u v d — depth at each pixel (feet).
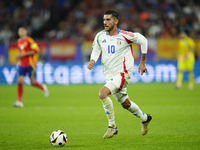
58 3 298.76
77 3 302.25
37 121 88.74
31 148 58.34
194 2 306.55
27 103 128.36
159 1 297.74
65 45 228.63
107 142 63.57
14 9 288.30
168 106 116.88
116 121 89.30
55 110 109.70
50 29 284.61
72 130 76.43
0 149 57.62
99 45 65.31
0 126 81.35
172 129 76.33
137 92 166.20
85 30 265.54
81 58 230.48
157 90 175.94
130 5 289.74
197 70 234.58
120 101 65.77
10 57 221.66
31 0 294.46
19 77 120.26
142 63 64.54
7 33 266.98
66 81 219.82
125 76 63.26
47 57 226.79
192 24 290.97
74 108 114.42
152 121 87.51
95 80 223.30
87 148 58.29
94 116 97.45
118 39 63.36
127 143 62.39
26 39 122.83
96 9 284.00
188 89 180.96
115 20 62.85
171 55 237.04
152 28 272.51
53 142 59.21
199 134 70.13
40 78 215.31
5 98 145.69
